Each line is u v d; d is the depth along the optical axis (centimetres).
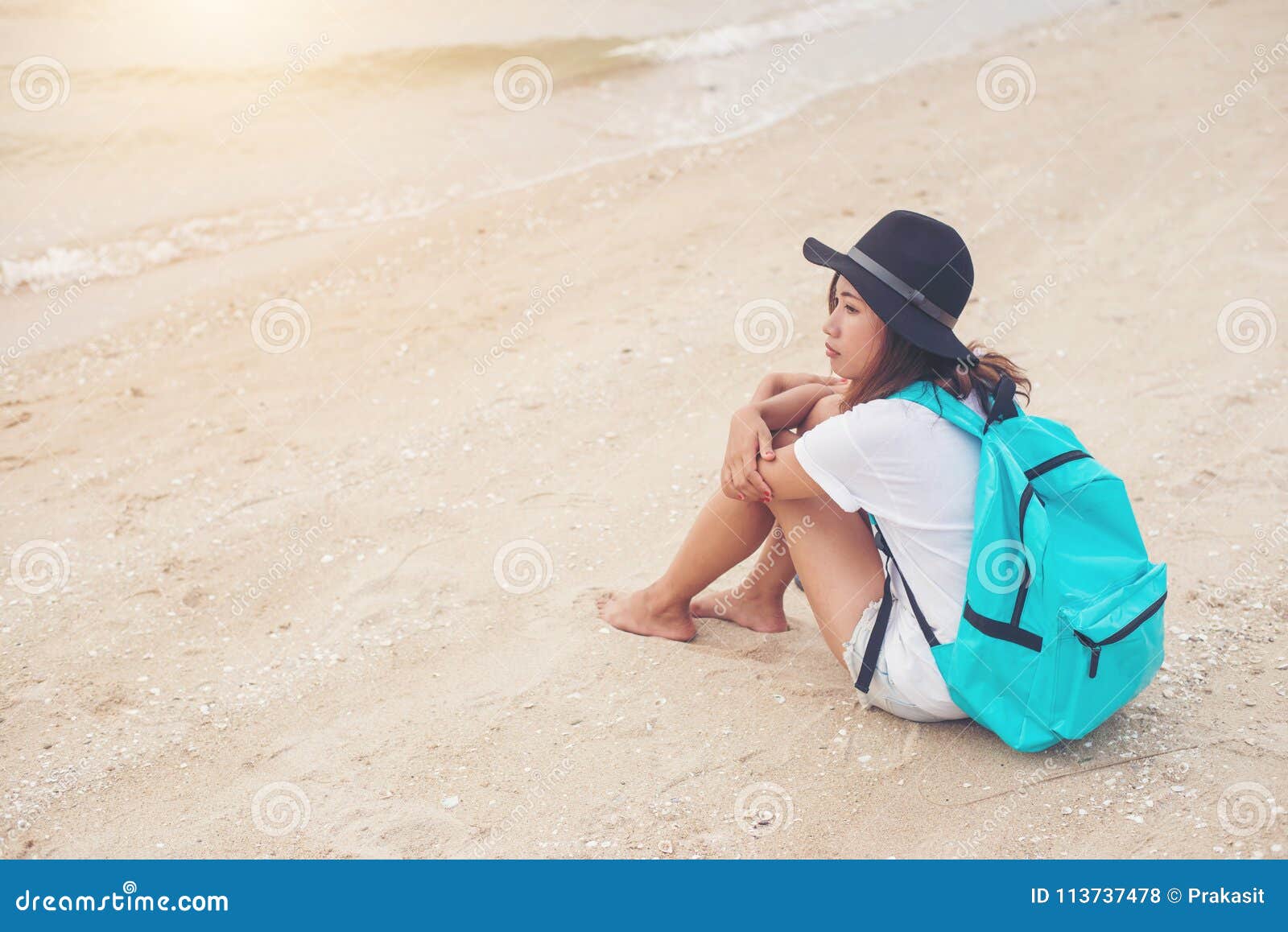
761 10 1295
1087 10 1271
